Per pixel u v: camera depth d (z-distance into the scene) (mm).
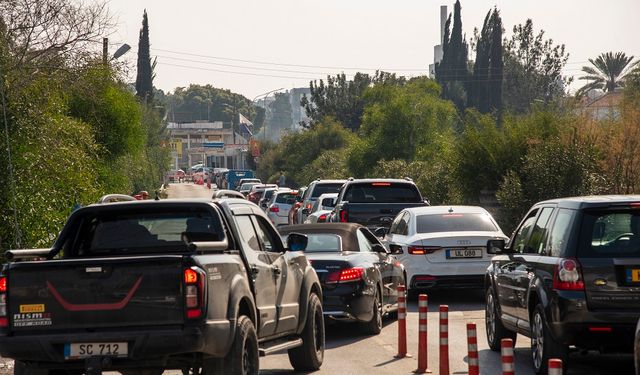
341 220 72875
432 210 59906
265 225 34938
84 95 78625
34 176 62188
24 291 27047
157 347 26391
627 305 31766
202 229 30578
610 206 32625
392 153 179250
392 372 36594
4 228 60375
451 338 45469
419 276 56562
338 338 46250
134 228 30906
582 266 32094
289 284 35031
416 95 181875
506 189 92000
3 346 26953
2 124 61250
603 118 92938
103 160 97312
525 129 102250
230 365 28344
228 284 28562
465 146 104250
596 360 37781
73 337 26719
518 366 37094
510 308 37938
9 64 63219
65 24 71375
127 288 26672
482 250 56688
